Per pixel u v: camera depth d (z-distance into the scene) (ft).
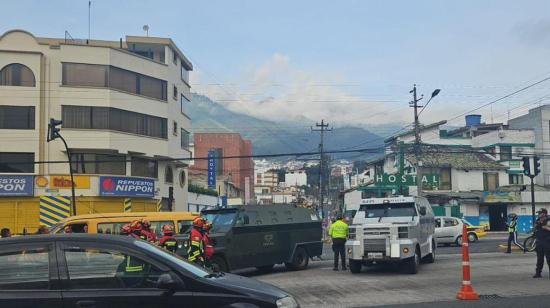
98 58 129.49
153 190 135.74
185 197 163.53
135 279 19.24
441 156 169.27
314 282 47.06
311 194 334.65
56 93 126.82
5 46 124.57
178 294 19.07
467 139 185.37
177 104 153.69
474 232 103.91
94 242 19.67
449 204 158.61
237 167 293.02
